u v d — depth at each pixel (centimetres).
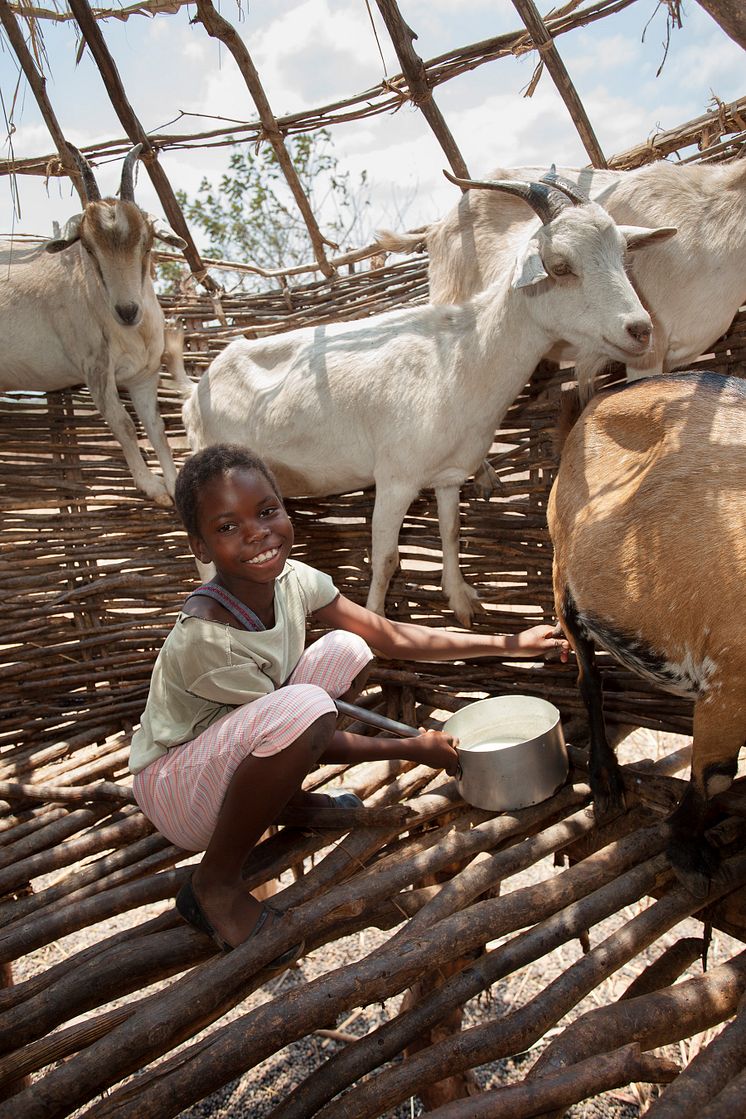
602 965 212
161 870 275
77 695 375
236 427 352
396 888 235
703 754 227
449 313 318
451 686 357
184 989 202
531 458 338
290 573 254
